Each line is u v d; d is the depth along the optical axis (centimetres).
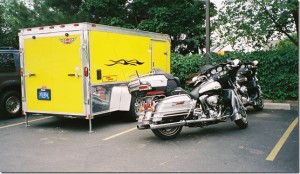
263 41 1371
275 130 750
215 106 712
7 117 987
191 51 1945
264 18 1288
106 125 852
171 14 1616
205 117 700
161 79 676
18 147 660
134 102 883
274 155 572
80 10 1931
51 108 815
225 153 588
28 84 843
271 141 660
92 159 573
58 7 1983
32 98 840
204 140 676
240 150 604
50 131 798
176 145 645
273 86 1127
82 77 764
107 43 815
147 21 1650
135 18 1894
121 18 1780
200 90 704
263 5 1283
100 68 793
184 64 1251
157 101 668
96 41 780
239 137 694
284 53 1106
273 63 1117
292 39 1376
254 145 634
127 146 648
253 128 772
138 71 929
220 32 1384
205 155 579
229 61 757
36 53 823
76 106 780
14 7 1942
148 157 576
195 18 1697
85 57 757
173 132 692
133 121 894
